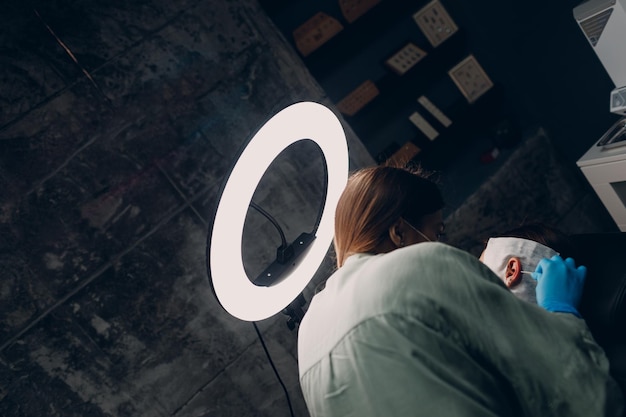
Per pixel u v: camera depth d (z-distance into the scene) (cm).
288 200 223
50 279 183
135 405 201
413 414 73
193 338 207
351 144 241
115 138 190
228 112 208
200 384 211
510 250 128
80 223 186
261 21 213
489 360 76
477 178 300
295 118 101
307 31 293
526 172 297
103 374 194
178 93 199
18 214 177
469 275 79
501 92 308
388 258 84
